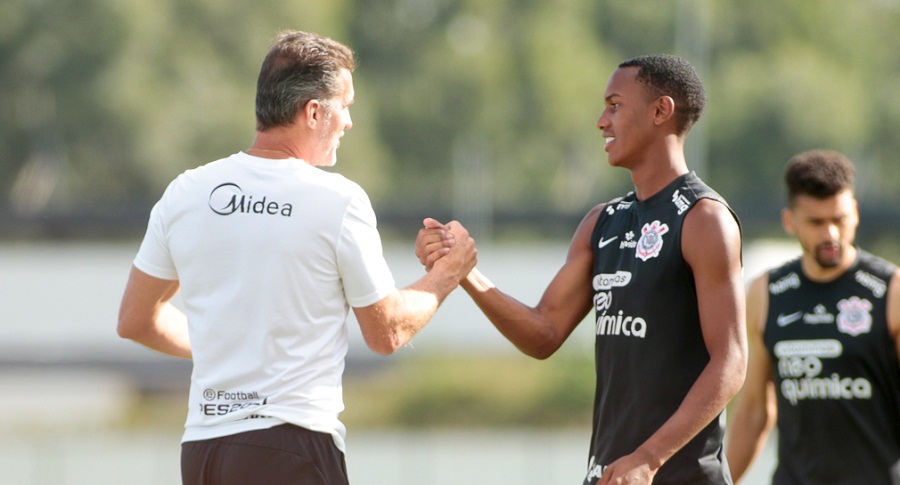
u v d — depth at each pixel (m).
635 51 194.38
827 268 19.27
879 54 198.12
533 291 94.69
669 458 14.30
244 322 13.65
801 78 181.75
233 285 13.70
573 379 80.56
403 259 98.75
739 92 181.88
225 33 166.75
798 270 19.69
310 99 13.97
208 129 161.75
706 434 14.41
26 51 160.00
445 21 192.12
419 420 79.06
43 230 140.12
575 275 15.77
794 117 180.62
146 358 90.25
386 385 86.69
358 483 54.25
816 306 19.31
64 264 90.62
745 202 174.25
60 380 87.06
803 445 19.30
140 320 14.69
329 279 13.80
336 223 13.73
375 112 184.12
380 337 14.09
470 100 184.00
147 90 160.00
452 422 79.31
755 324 19.98
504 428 78.12
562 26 189.62
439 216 150.00
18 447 58.75
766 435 20.50
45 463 54.56
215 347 13.74
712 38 189.38
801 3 191.38
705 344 14.21
